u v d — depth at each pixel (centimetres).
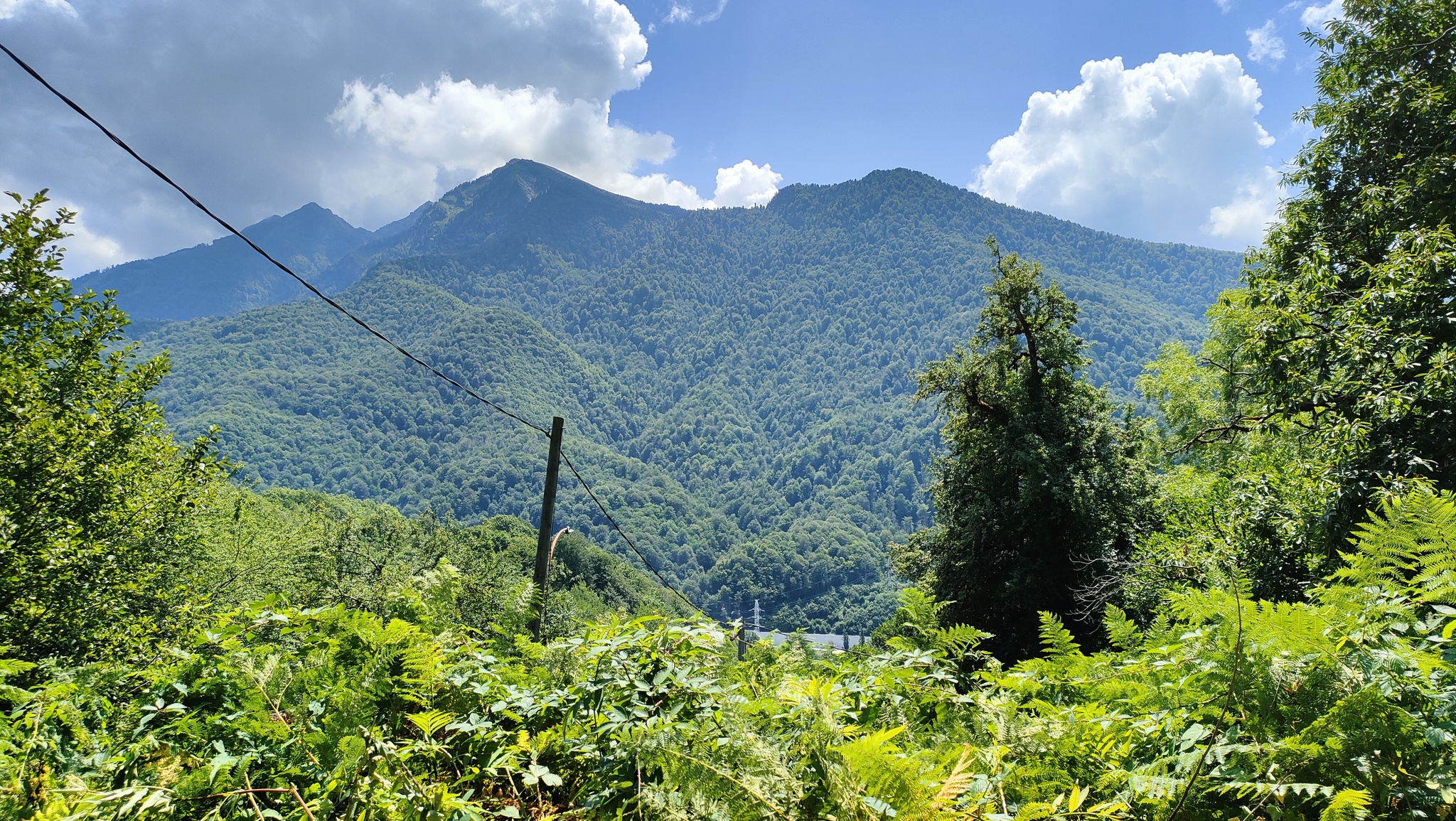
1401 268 889
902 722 228
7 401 807
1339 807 123
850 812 144
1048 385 2206
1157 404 2723
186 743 237
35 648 743
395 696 255
